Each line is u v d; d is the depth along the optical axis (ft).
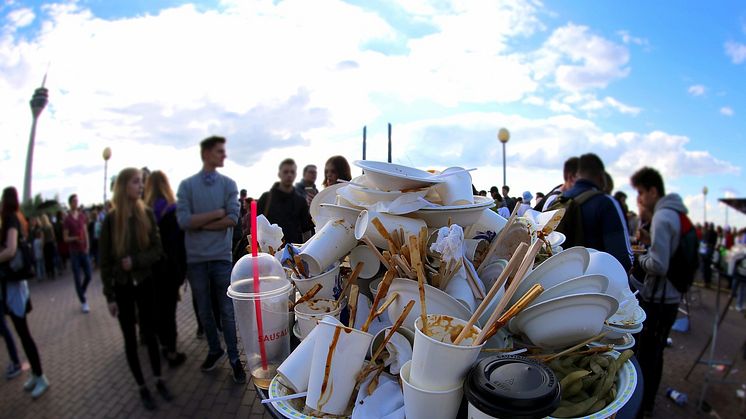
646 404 10.64
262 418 10.43
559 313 3.74
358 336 3.56
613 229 8.57
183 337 16.10
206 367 12.67
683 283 9.95
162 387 11.55
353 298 4.19
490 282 4.64
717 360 13.71
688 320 18.21
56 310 22.27
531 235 4.97
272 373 4.54
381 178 4.54
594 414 3.34
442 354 3.07
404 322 4.02
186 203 11.41
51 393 12.21
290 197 13.43
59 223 34.35
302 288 4.90
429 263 4.42
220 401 11.17
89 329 18.45
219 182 11.61
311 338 3.98
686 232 9.80
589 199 8.86
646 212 11.43
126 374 13.20
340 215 4.90
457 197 4.68
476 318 3.42
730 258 12.79
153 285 11.55
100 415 10.89
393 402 3.60
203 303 12.14
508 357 3.26
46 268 34.42
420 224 4.35
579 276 4.09
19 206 12.30
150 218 11.38
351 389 3.62
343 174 14.24
